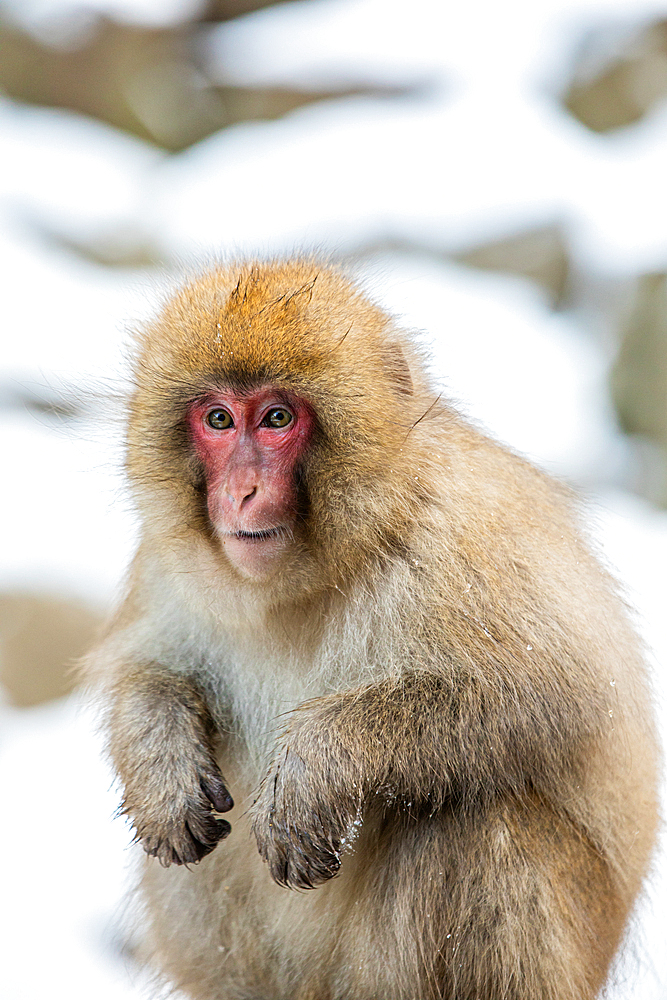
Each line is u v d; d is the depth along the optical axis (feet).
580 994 44.68
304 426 42.88
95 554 104.88
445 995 43.96
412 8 152.97
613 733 44.83
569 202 133.49
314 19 140.15
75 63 126.82
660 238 125.80
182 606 46.42
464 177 140.77
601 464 110.32
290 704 45.34
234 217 139.74
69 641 97.81
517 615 42.96
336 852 41.70
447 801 43.45
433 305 125.90
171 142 137.18
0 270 131.03
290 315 42.96
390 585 43.55
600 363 119.24
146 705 45.37
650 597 78.74
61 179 138.31
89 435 48.26
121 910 52.54
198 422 43.86
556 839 43.91
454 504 43.68
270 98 135.23
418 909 43.42
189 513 44.19
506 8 151.23
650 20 125.90
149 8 123.65
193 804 43.16
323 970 45.60
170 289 48.42
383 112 149.69
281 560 42.86
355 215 139.23
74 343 121.29
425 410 44.83
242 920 46.93
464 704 42.32
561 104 138.92
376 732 42.01
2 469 113.70
